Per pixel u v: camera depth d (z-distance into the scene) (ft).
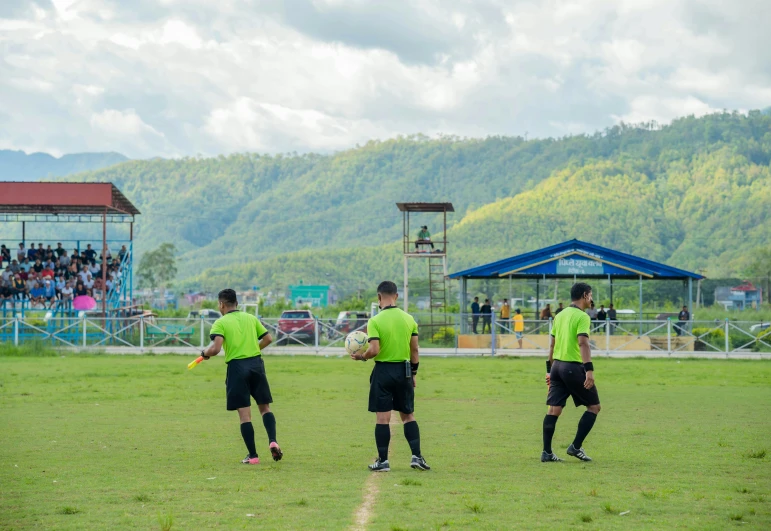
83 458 33.60
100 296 135.13
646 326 117.19
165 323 115.55
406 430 31.24
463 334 120.67
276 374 78.84
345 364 91.40
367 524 22.41
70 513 23.79
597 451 35.58
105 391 61.26
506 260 128.06
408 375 30.91
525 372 82.02
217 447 36.60
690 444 37.45
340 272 606.96
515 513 23.76
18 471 30.63
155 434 40.50
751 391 63.52
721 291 298.97
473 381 71.82
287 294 455.63
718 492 26.91
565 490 27.12
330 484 28.07
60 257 136.77
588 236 598.75
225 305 33.94
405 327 31.04
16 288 130.52
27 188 123.54
